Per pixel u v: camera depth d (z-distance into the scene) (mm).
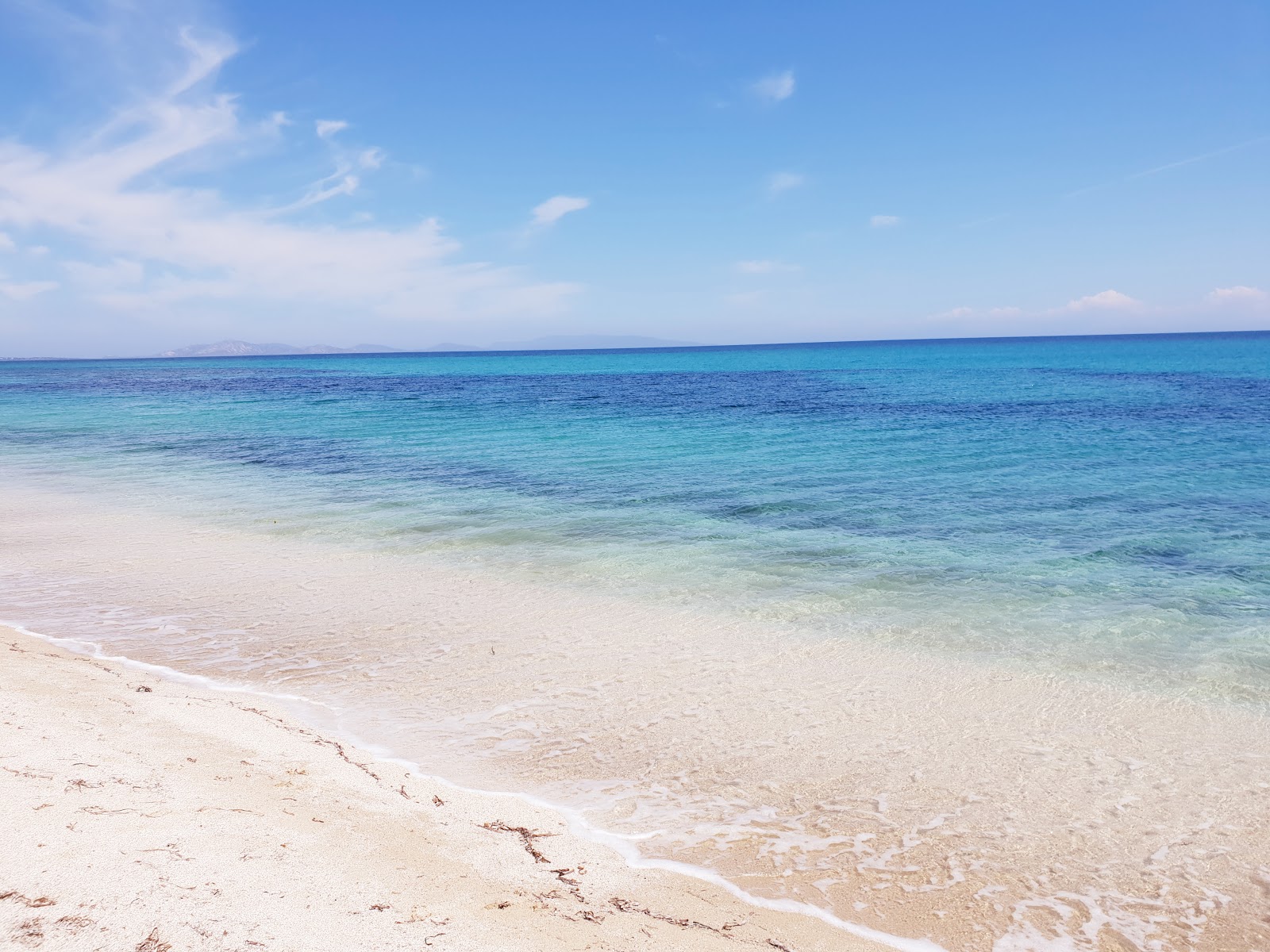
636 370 113500
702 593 11781
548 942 4113
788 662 9195
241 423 40094
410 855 4930
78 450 29781
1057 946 4660
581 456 26312
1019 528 15656
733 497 19016
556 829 5758
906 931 4766
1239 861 5473
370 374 118562
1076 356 119375
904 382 66625
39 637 9891
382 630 10359
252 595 11844
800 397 52469
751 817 6055
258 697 8203
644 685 8562
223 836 4629
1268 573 12438
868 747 7156
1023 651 9445
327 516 17406
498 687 8547
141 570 13164
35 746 5625
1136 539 14641
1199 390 51781
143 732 6422
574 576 12734
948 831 5859
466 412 45344
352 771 6312
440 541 15078
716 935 4504
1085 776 6621
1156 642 9711
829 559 13625
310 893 4152
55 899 3656
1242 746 7117
